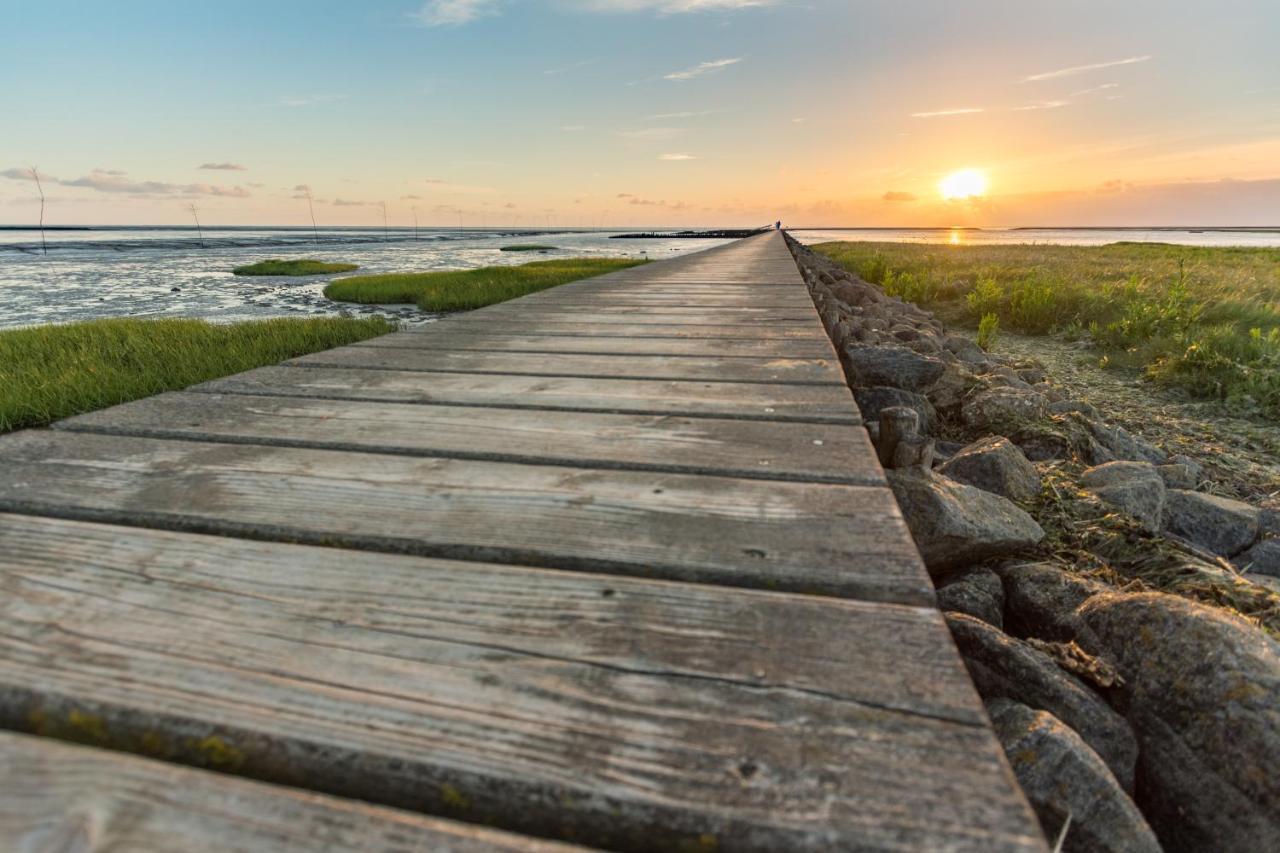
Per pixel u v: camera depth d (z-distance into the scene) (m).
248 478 1.58
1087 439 3.46
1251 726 1.15
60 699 0.81
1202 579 1.85
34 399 2.91
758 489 1.51
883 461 2.09
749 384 2.58
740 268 10.67
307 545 1.25
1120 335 7.93
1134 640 1.41
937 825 0.65
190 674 0.86
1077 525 2.25
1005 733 1.15
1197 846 1.17
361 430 1.98
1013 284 11.76
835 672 0.87
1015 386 4.38
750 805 0.67
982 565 1.98
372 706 0.81
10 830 0.64
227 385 2.57
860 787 0.69
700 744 0.75
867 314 8.01
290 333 5.83
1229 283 12.27
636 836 0.68
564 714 0.80
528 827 0.71
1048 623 1.67
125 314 11.42
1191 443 4.46
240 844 0.63
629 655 0.91
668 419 2.11
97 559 1.16
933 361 3.97
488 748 0.75
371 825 0.66
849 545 1.23
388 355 3.21
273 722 0.78
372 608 1.02
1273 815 1.09
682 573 1.14
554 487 1.53
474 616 1.00
